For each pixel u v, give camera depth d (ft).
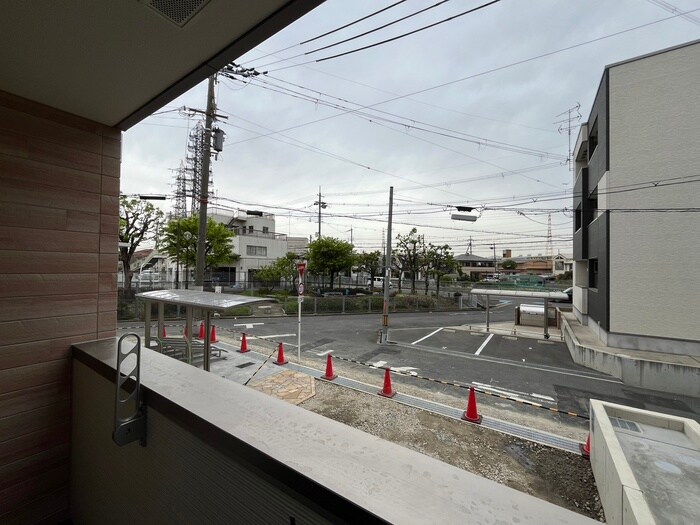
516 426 16.25
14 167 6.61
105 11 4.33
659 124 32.58
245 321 49.26
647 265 32.40
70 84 6.26
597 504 10.85
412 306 73.31
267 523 3.02
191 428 3.80
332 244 76.13
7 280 6.51
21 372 6.66
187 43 5.07
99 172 7.97
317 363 26.63
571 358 33.27
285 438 3.26
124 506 5.21
